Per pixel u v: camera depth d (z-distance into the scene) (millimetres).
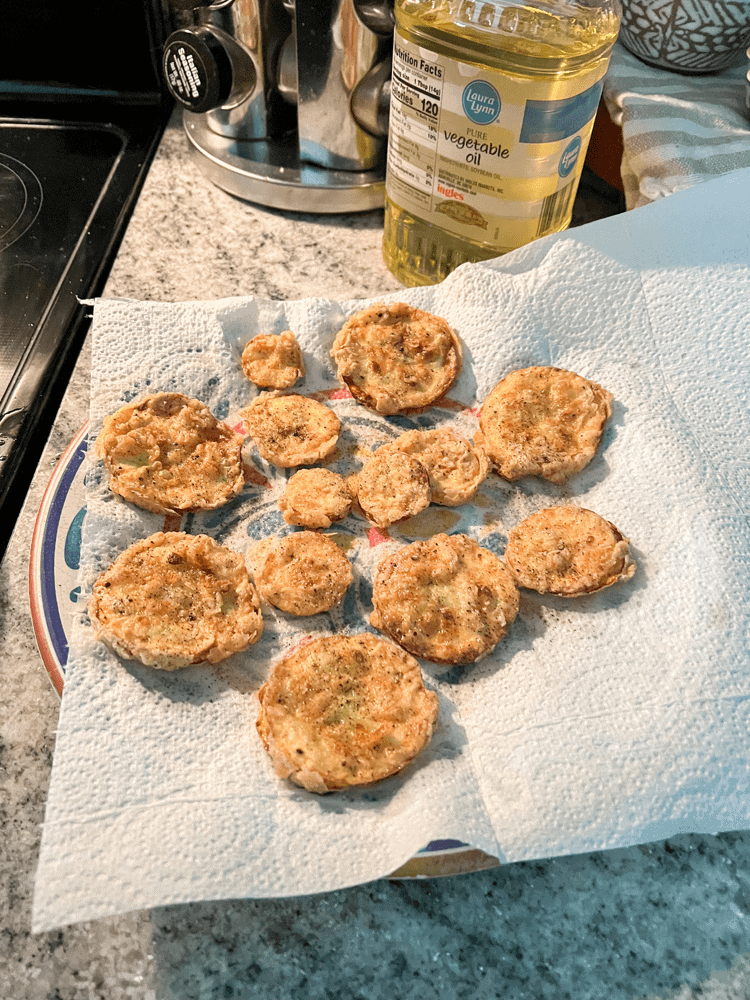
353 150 493
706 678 303
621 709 296
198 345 397
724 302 404
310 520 346
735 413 388
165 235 499
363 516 363
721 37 470
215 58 439
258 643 318
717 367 397
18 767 299
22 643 331
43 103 588
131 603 311
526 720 293
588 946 271
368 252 497
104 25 544
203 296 461
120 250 485
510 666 312
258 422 379
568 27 367
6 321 446
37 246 489
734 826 277
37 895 244
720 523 342
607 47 366
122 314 395
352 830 264
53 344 434
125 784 270
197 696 297
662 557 341
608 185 533
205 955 264
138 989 257
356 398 394
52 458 390
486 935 272
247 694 300
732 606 320
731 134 456
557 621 325
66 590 327
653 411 380
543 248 409
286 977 261
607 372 399
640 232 410
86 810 262
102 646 302
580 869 288
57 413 415
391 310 406
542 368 396
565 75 350
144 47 555
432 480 365
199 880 250
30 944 263
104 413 375
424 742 281
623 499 360
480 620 316
